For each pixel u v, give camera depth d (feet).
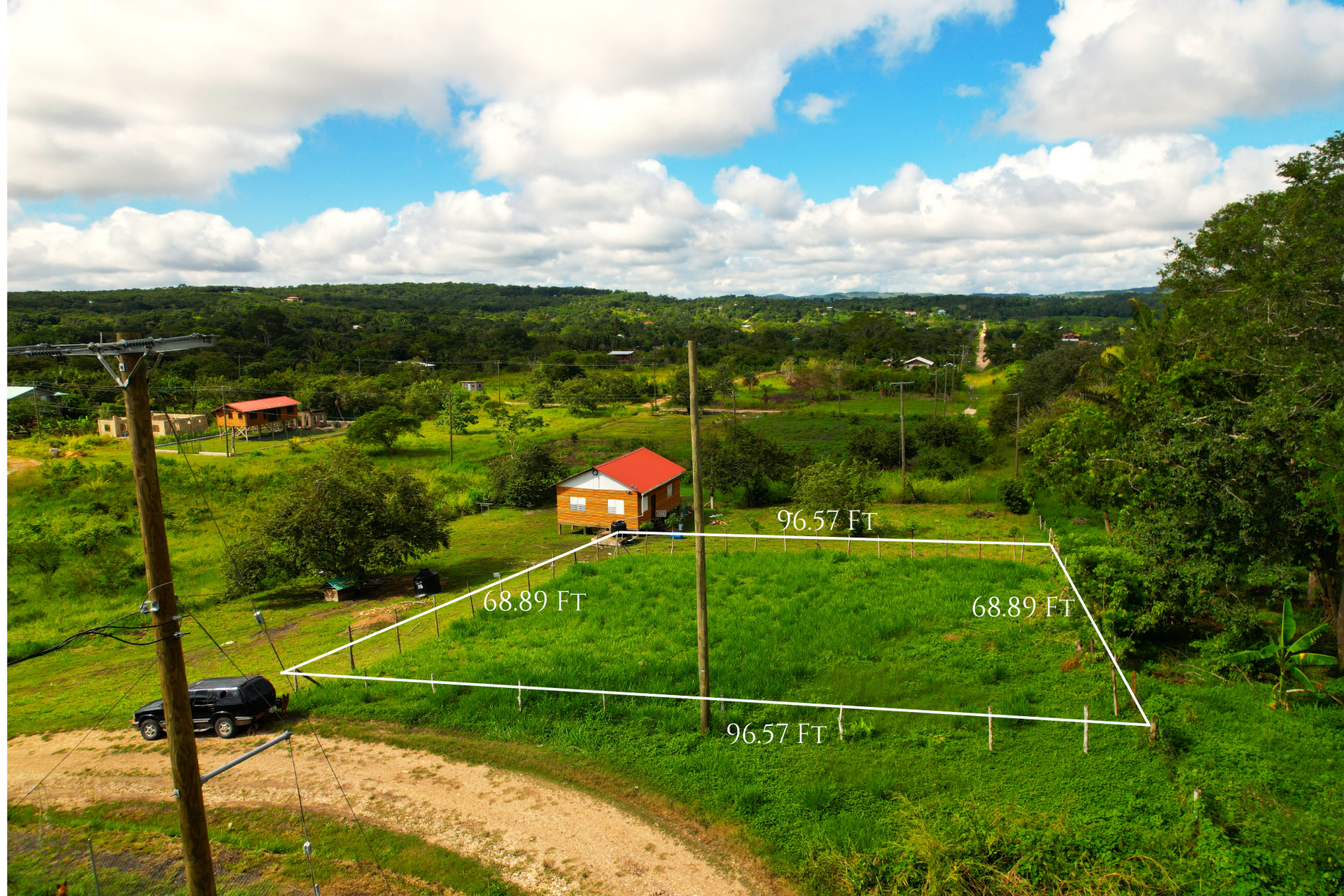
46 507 135.95
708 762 49.73
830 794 45.11
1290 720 51.13
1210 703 54.49
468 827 44.21
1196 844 37.29
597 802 46.62
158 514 27.30
